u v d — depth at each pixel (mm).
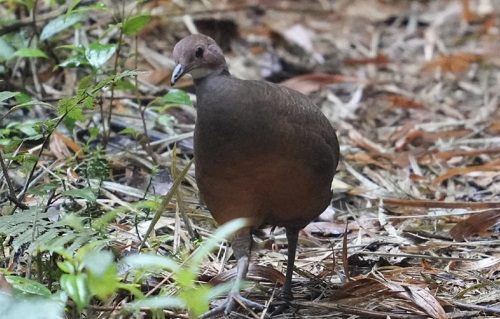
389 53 16531
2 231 7480
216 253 9180
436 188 11305
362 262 9109
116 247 8398
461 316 7766
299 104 7562
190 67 7574
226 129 7250
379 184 11344
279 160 7312
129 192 9820
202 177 7527
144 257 6133
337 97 14602
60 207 9383
